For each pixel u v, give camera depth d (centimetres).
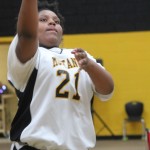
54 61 223
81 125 221
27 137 210
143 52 1172
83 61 215
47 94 215
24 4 197
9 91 1302
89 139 224
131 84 1173
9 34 1205
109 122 1167
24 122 216
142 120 1112
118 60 1180
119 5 1180
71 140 214
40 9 247
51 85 216
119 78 1178
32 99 216
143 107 1152
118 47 1180
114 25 1183
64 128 212
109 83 228
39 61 220
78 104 221
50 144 209
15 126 219
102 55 1186
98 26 1188
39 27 235
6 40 1203
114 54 1181
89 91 230
